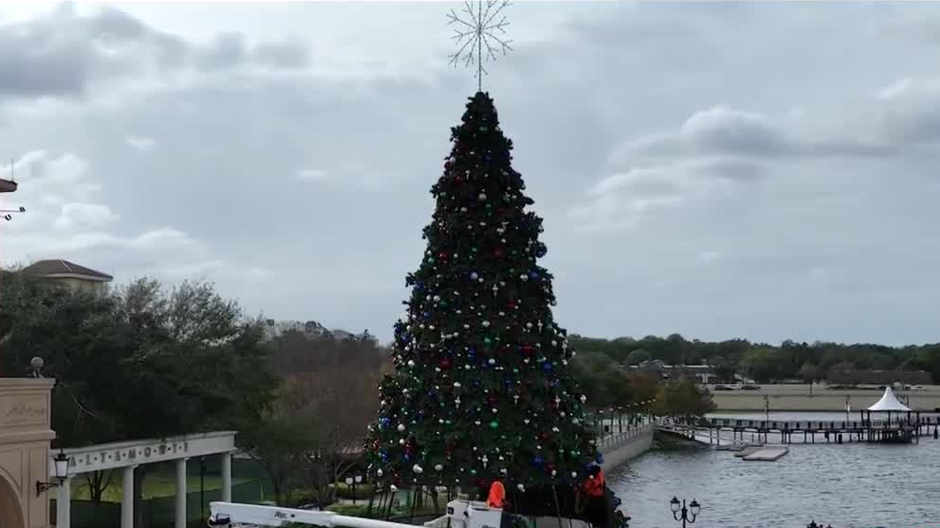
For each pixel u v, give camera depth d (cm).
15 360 3891
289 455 5372
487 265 2128
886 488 8994
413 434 2072
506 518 1875
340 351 9962
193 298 4797
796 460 12131
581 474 2162
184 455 4150
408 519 2439
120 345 3962
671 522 6725
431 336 2106
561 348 2189
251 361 5050
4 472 2408
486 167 2145
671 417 18275
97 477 4697
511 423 2056
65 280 5075
